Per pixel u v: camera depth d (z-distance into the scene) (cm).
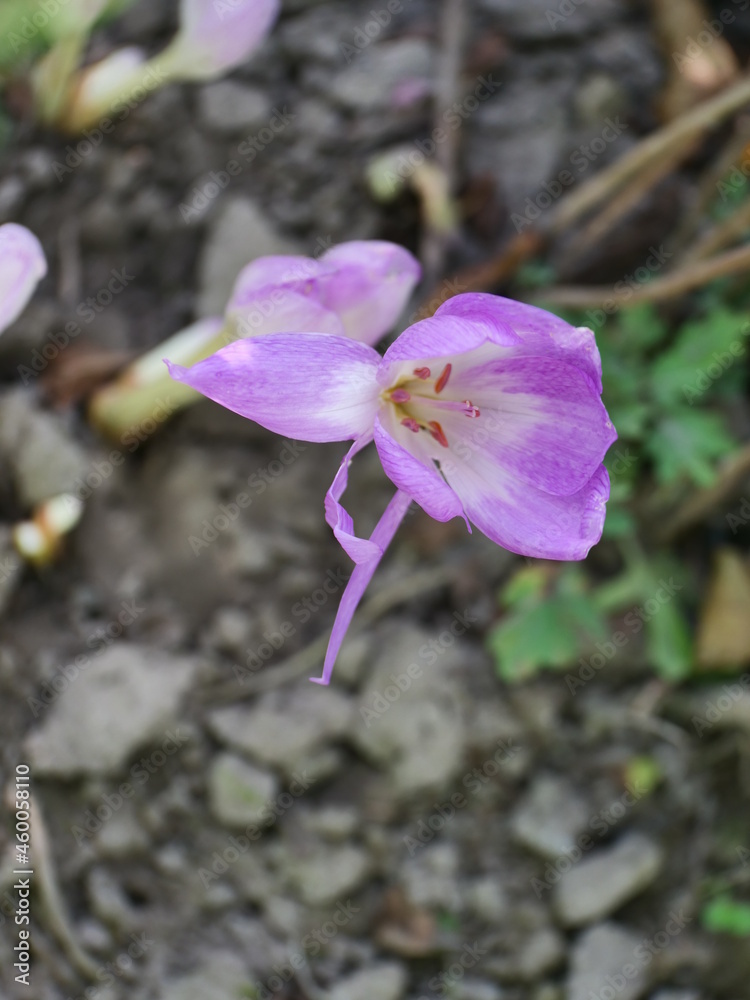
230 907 60
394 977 60
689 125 61
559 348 48
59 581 62
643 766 62
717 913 61
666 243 67
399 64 68
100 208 65
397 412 50
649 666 63
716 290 65
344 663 62
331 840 60
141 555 63
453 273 65
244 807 60
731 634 63
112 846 60
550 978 60
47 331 64
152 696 60
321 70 69
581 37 70
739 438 65
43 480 62
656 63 70
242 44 61
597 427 48
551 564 63
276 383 47
